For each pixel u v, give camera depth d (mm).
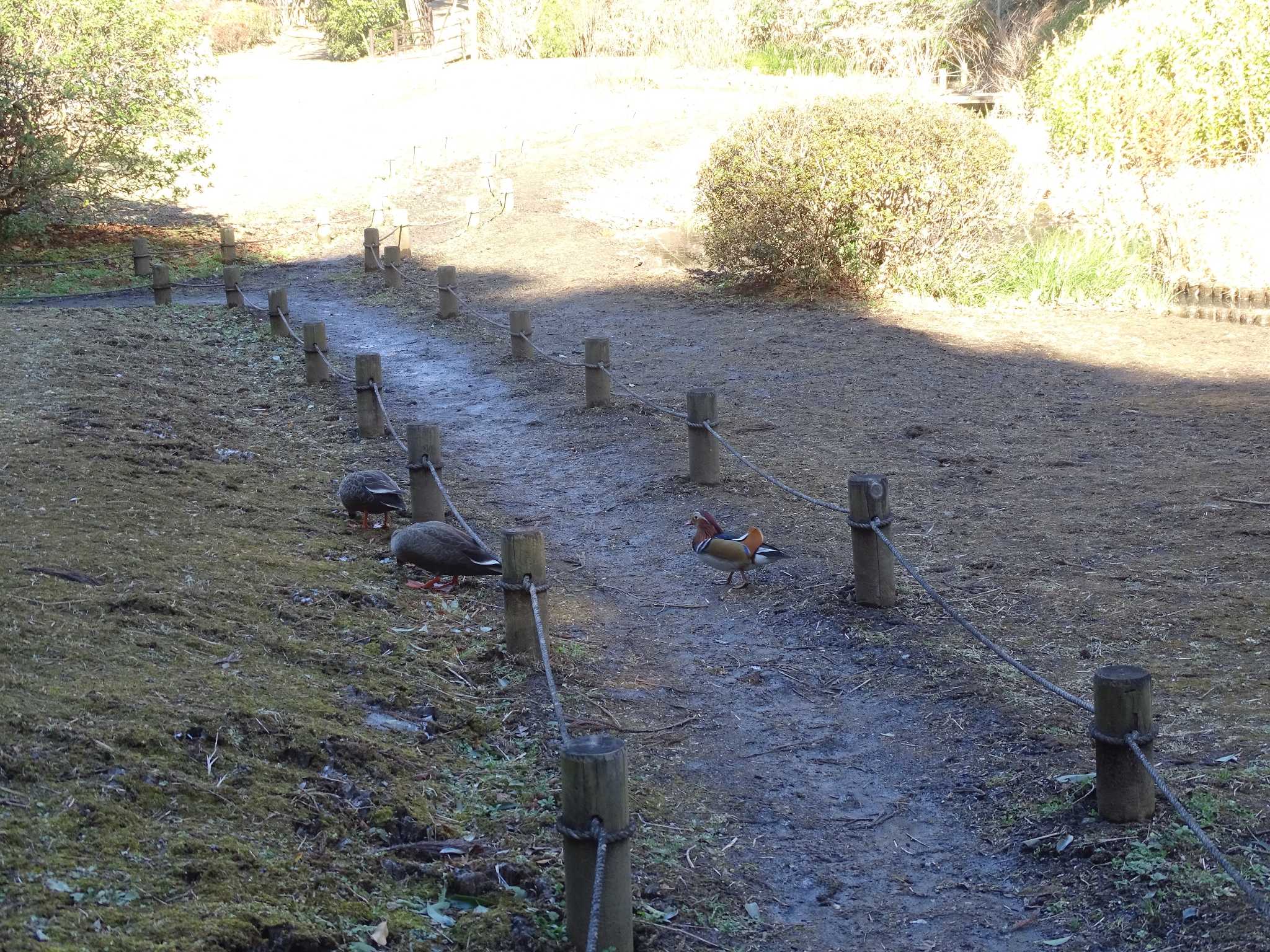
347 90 38219
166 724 4168
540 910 3777
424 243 21750
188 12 21609
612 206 23125
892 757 5039
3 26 18547
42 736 3840
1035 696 5312
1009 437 10195
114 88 19594
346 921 3484
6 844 3271
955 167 14891
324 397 11797
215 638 5227
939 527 7863
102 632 4891
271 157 29531
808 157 15227
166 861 3434
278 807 3928
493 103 33719
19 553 5684
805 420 10828
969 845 4355
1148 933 3645
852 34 34875
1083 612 6234
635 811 4547
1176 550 7133
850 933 3902
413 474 7793
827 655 6086
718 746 5199
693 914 3938
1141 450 9570
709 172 16656
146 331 13891
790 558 7398
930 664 5789
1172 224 16266
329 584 6336
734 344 13984
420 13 48688
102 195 20891
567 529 8266
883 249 15703
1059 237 16922
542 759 4859
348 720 4750
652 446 9977
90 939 2992
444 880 3857
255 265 20828
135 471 7918
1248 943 3416
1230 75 17578
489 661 5766
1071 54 19594
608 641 6320
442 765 4672
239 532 7039
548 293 17484
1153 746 4594
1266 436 9680
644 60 37750
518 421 11164
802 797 4773
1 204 19828
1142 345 13398
